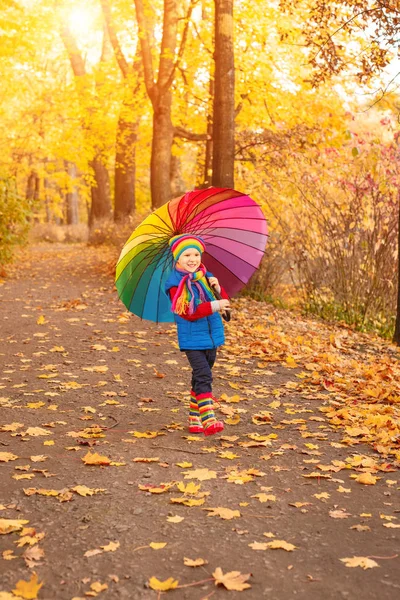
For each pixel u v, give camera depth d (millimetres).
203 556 2906
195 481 3885
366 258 11148
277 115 17156
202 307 4703
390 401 6070
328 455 4492
